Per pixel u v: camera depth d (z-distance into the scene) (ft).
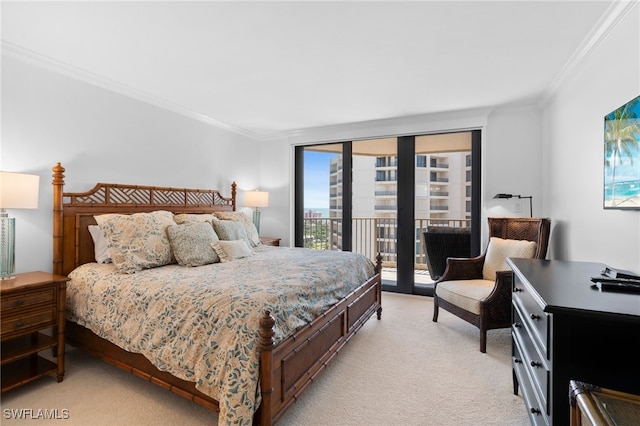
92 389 6.67
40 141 8.13
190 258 8.41
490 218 11.07
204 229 9.27
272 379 4.83
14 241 7.10
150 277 6.98
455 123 12.64
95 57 7.96
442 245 13.44
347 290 8.27
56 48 7.52
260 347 4.75
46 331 7.98
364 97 10.85
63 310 7.06
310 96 10.77
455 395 6.45
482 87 9.95
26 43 7.29
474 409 5.99
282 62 8.22
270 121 13.98
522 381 5.38
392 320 10.79
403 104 11.58
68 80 8.71
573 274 5.14
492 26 6.50
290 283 6.45
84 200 8.87
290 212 16.24
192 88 10.08
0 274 6.82
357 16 6.17
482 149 12.34
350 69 8.63
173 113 11.93
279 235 16.56
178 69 8.66
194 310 5.55
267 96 10.79
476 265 10.63
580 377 3.55
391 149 15.78
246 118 13.51
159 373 5.95
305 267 8.09
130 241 7.93
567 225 9.10
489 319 8.38
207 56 7.90
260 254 10.53
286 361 5.24
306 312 6.11
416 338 9.28
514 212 11.93
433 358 8.04
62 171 8.19
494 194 12.22
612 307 3.45
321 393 6.53
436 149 14.16
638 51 5.52
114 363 6.69
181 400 6.28
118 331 6.40
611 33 6.40
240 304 5.31
